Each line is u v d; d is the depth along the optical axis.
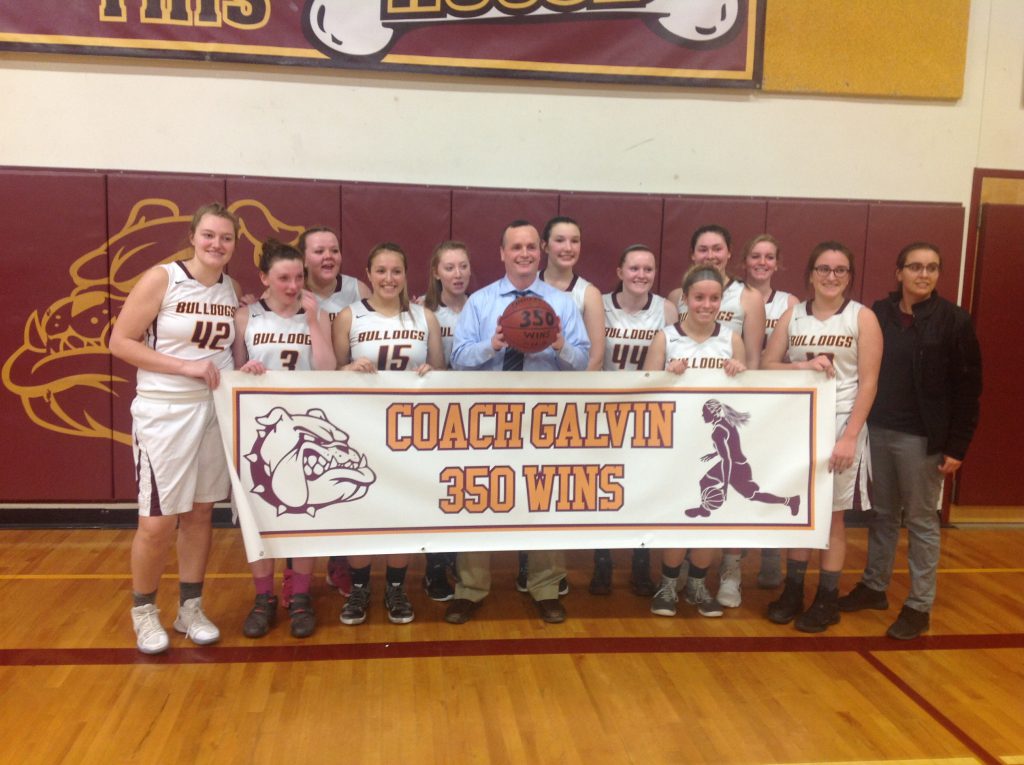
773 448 3.14
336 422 2.98
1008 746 2.45
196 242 2.77
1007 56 4.73
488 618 3.32
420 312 3.21
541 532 3.12
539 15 4.41
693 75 4.52
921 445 3.13
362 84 4.42
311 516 2.99
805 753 2.38
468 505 3.09
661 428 3.12
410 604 3.37
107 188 4.23
